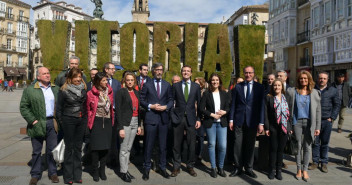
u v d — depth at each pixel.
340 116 8.63
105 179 4.34
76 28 7.33
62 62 7.17
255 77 6.55
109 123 4.29
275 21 28.92
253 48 6.98
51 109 4.20
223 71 7.25
